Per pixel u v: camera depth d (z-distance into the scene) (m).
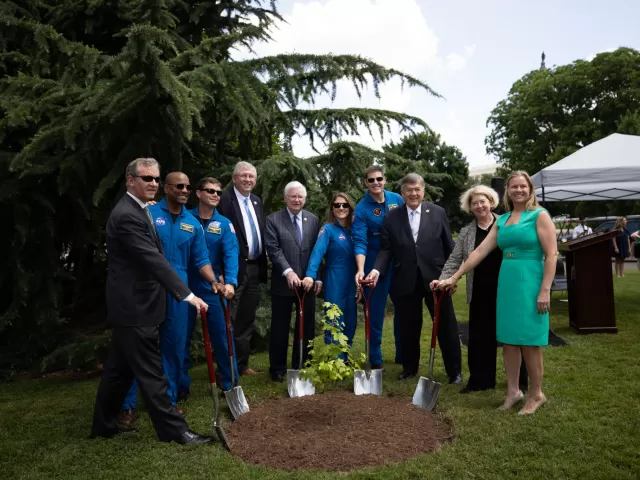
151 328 3.13
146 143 4.41
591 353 5.15
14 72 5.55
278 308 4.60
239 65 5.41
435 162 23.27
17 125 4.62
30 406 4.07
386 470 2.68
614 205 29.12
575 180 8.85
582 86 29.73
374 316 4.83
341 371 3.68
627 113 27.36
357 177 6.58
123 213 3.07
